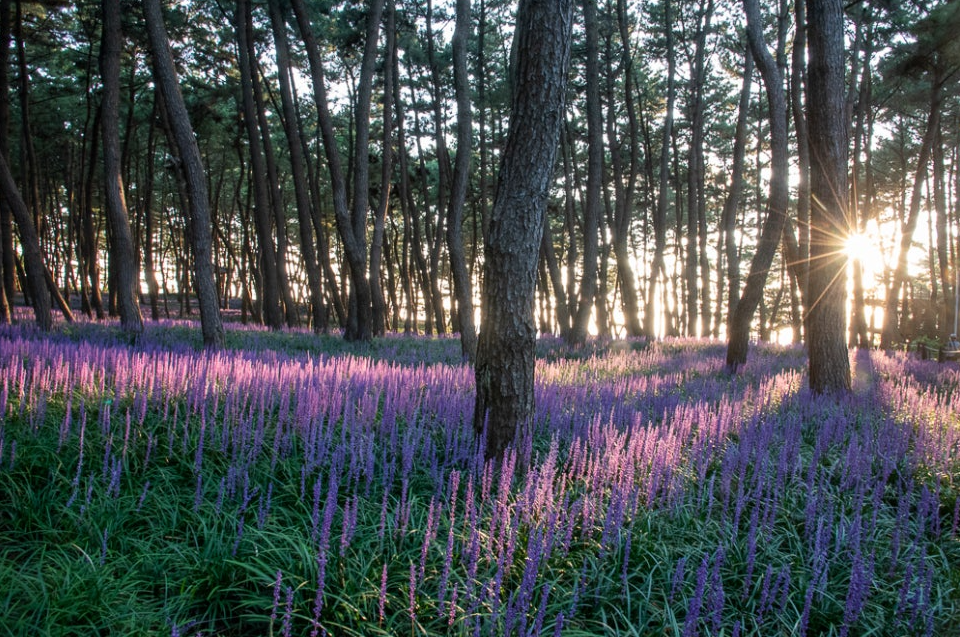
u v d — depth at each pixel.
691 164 27.23
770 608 3.93
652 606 3.94
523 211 5.76
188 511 4.84
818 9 10.41
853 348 21.31
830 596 4.09
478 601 3.54
